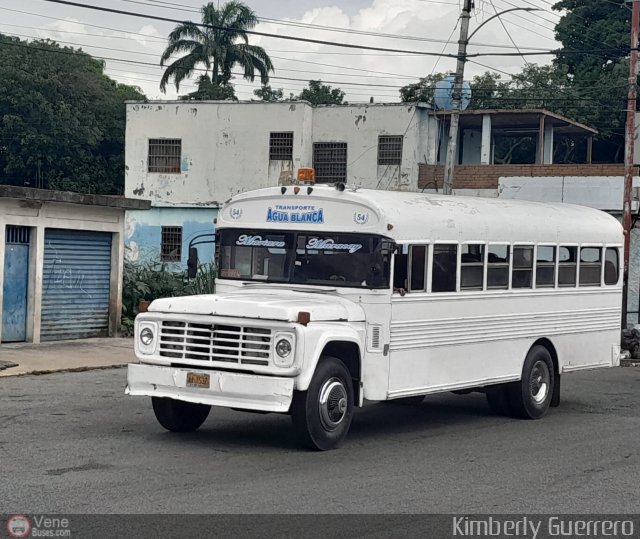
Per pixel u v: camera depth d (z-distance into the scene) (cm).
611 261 1480
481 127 3838
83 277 1981
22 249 1850
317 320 955
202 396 940
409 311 1073
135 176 3794
